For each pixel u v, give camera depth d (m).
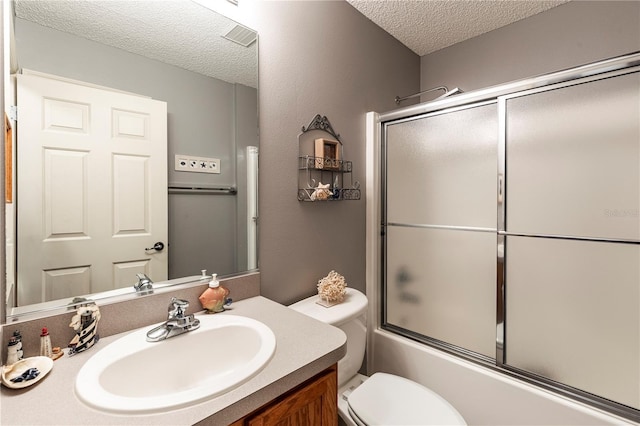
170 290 1.08
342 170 1.73
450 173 1.68
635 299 1.18
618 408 1.22
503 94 1.47
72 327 0.85
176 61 1.12
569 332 1.33
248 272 1.33
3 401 0.63
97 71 0.95
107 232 0.97
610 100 1.20
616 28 1.67
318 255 1.63
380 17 1.94
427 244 1.79
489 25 2.05
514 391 1.41
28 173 0.83
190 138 1.16
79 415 0.59
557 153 1.33
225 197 1.26
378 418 1.13
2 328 0.76
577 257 1.30
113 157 0.98
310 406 0.82
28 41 0.83
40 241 0.85
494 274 1.54
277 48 1.42
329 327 1.00
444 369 1.64
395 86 2.18
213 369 0.94
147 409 0.60
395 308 1.94
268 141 1.39
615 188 1.21
